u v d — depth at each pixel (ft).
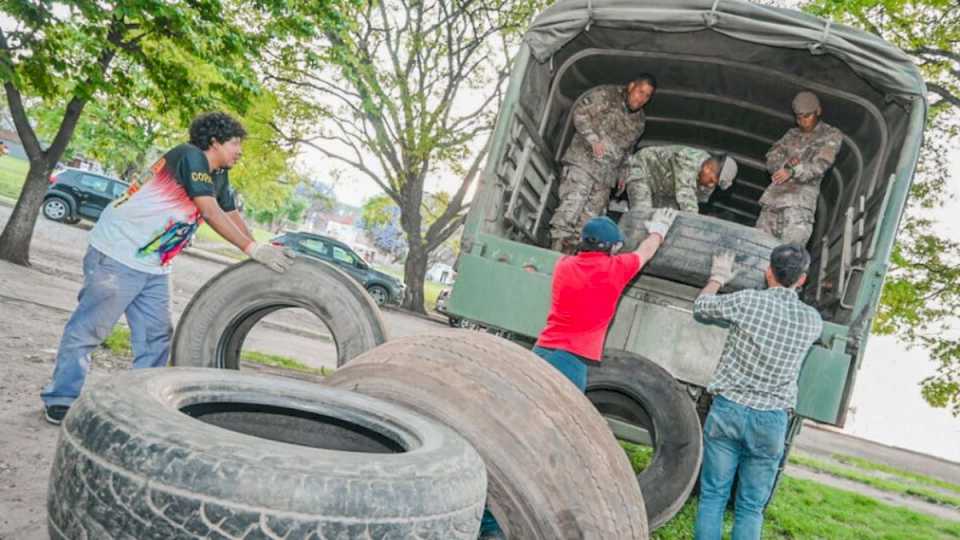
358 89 76.38
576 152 22.12
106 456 5.02
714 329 16.05
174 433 5.03
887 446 78.07
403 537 5.08
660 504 14.98
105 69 39.73
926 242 72.95
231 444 5.01
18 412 14.38
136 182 13.96
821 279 21.53
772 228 20.40
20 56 36.45
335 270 13.55
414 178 83.20
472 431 7.21
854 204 20.27
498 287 16.38
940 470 67.00
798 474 35.94
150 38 39.42
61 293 33.12
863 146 20.94
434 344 8.21
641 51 21.62
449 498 5.44
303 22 43.11
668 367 16.21
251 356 28.07
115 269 13.46
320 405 7.17
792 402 13.64
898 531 25.14
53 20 34.86
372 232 289.53
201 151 13.71
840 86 19.62
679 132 27.25
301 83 78.28
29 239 41.01
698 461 15.23
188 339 13.75
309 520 4.78
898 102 16.67
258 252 13.47
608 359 15.94
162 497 4.77
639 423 18.45
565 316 14.08
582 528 7.03
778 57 19.97
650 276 16.84
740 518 13.70
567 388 8.01
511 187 19.58
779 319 13.24
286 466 4.91
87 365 14.05
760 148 26.35
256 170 92.53
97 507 4.98
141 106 46.55
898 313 74.02
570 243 21.75
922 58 65.26
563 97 23.22
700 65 22.15
